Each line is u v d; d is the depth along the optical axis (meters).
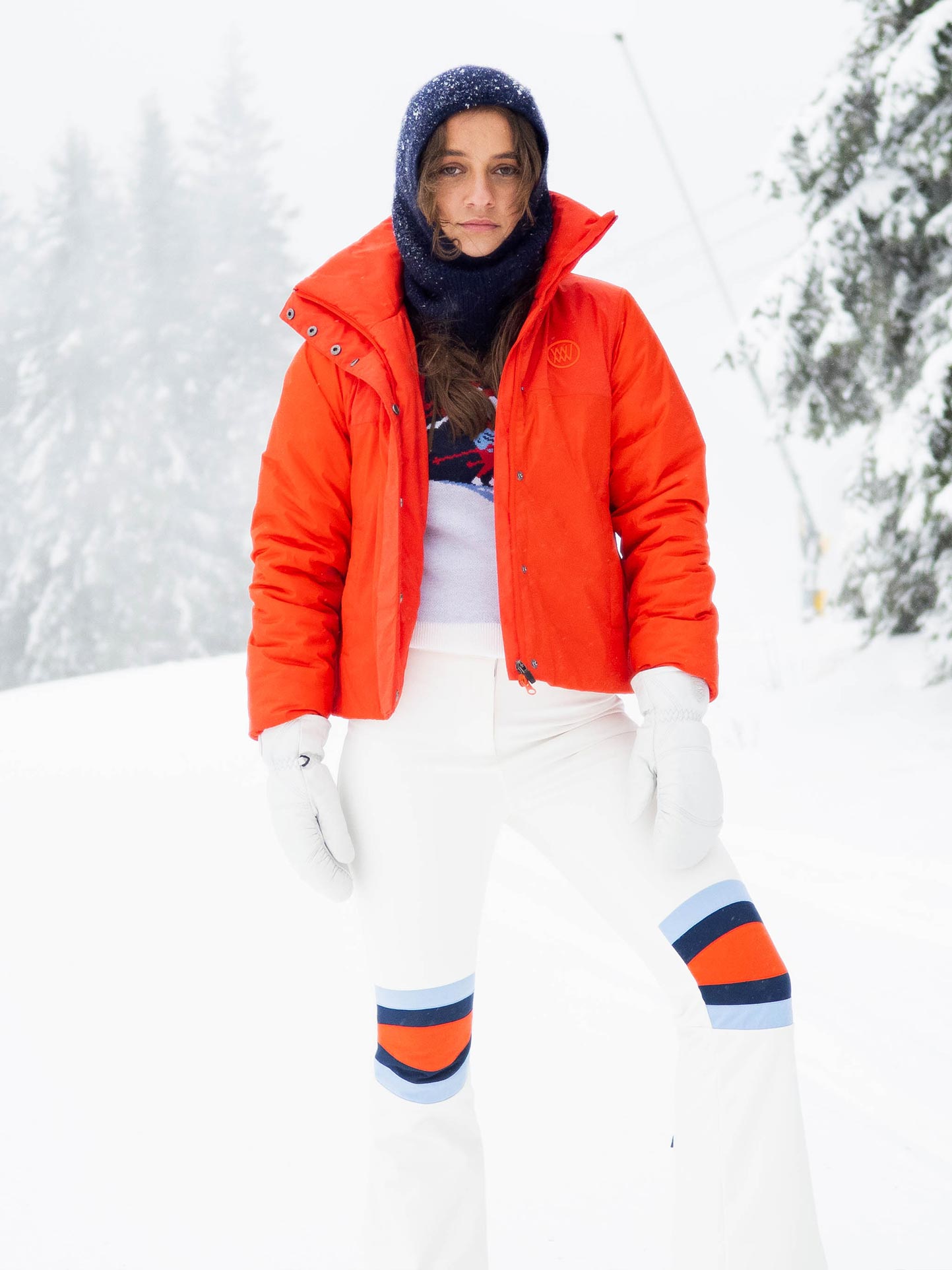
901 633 8.57
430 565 1.61
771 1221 1.38
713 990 1.45
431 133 1.58
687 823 1.47
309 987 3.36
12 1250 2.07
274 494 1.69
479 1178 1.60
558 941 3.63
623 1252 1.95
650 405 1.68
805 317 7.77
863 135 7.59
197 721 9.49
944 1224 1.97
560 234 1.62
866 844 4.48
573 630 1.60
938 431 7.20
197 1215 2.16
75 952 3.77
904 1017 2.88
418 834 1.57
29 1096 2.70
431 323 1.65
